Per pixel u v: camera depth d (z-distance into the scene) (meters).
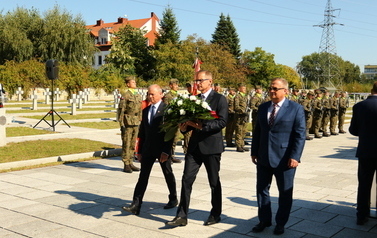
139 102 9.02
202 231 5.12
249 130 18.80
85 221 5.52
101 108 27.98
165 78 52.00
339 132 19.92
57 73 16.09
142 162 5.82
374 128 5.30
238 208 6.15
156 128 5.71
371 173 5.41
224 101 5.22
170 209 6.12
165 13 60.78
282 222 5.01
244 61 68.38
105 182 7.95
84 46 47.84
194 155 5.28
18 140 12.80
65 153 10.88
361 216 5.40
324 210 6.07
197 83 5.30
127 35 59.38
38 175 8.51
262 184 5.14
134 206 5.71
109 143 13.07
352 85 86.31
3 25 45.84
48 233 5.04
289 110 4.96
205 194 6.96
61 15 47.97
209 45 56.31
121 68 56.72
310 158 11.25
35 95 24.67
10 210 6.00
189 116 4.93
